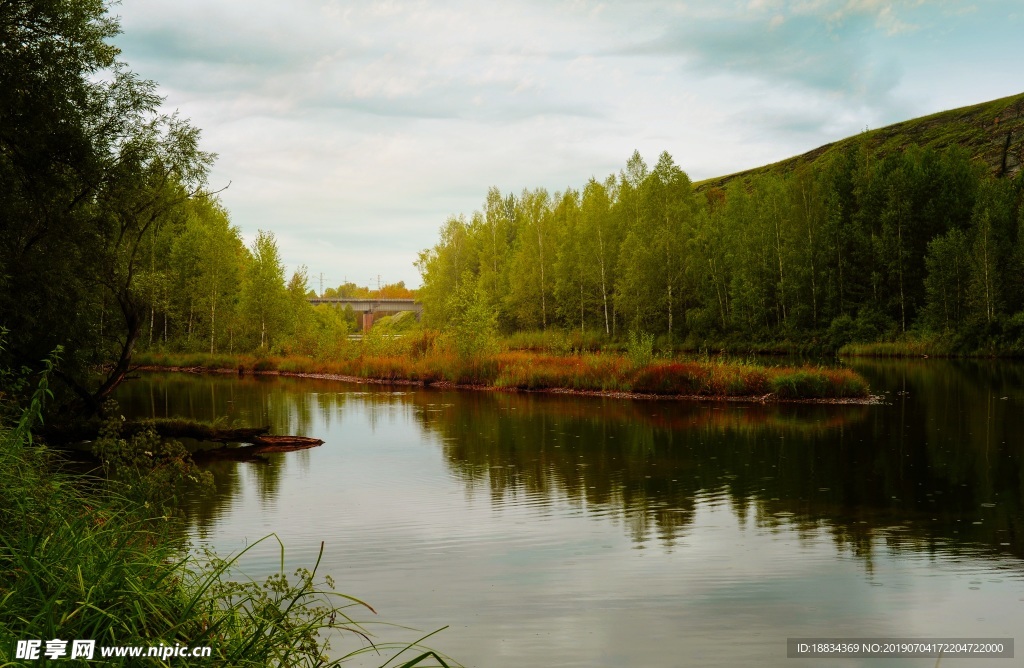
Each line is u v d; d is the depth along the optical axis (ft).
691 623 23.70
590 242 218.79
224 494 43.62
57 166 59.41
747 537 33.32
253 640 15.10
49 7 57.62
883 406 81.87
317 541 33.32
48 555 15.37
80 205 61.93
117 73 63.82
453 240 278.26
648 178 211.41
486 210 267.18
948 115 437.58
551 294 232.53
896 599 25.53
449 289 263.90
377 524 36.29
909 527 34.58
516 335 215.31
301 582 27.22
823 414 76.18
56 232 59.16
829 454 53.83
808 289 212.23
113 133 63.05
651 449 57.36
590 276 217.56
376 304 354.13
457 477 48.03
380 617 24.39
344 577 28.35
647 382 98.32
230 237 212.64
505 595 26.35
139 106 64.13
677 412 79.97
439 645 22.11
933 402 84.33
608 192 269.64
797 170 237.86
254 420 79.10
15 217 56.59
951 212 212.64
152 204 65.46
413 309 358.02
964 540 32.37
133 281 65.46
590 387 105.09
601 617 24.25
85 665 12.49
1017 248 184.03
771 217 217.56
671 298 204.13
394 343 157.28
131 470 31.53
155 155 64.08
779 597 25.82
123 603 14.53
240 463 54.54
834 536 33.30
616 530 34.86
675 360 107.65
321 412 85.71
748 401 89.20
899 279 204.44
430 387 119.65
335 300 337.72
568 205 268.82
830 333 199.72
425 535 34.30
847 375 90.17
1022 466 48.26
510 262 248.52
